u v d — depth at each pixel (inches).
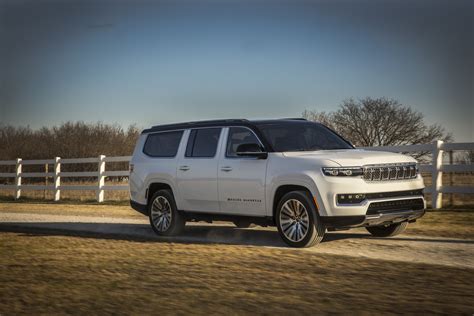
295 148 358.9
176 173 404.5
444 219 456.8
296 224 338.0
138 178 434.6
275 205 350.6
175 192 406.6
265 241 378.9
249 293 229.0
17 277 269.7
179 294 229.6
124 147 1563.7
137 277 264.2
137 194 435.8
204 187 385.7
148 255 324.2
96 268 289.3
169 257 315.3
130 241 387.2
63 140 1558.8
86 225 508.4
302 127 375.6
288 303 212.7
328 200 321.4
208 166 383.6
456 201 555.5
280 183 341.4
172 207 410.6
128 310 206.8
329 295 223.5
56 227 495.8
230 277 259.6
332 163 324.8
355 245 344.2
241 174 362.9
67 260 315.3
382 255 310.7
